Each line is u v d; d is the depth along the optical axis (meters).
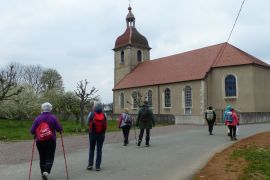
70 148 15.89
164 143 16.95
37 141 9.17
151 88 50.09
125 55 61.12
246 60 40.38
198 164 10.91
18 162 12.05
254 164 11.07
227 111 18.28
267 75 41.81
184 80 44.25
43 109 9.58
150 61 58.38
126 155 13.09
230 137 18.16
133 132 24.67
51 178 9.25
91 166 10.31
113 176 9.34
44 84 82.50
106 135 22.52
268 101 41.53
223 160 11.64
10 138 21.44
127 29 62.72
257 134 20.28
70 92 54.44
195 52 49.34
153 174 9.46
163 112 47.69
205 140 18.05
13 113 39.47
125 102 55.56
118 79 62.44
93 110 10.49
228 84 41.28
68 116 52.81
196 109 42.62
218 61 42.97
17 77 80.75
